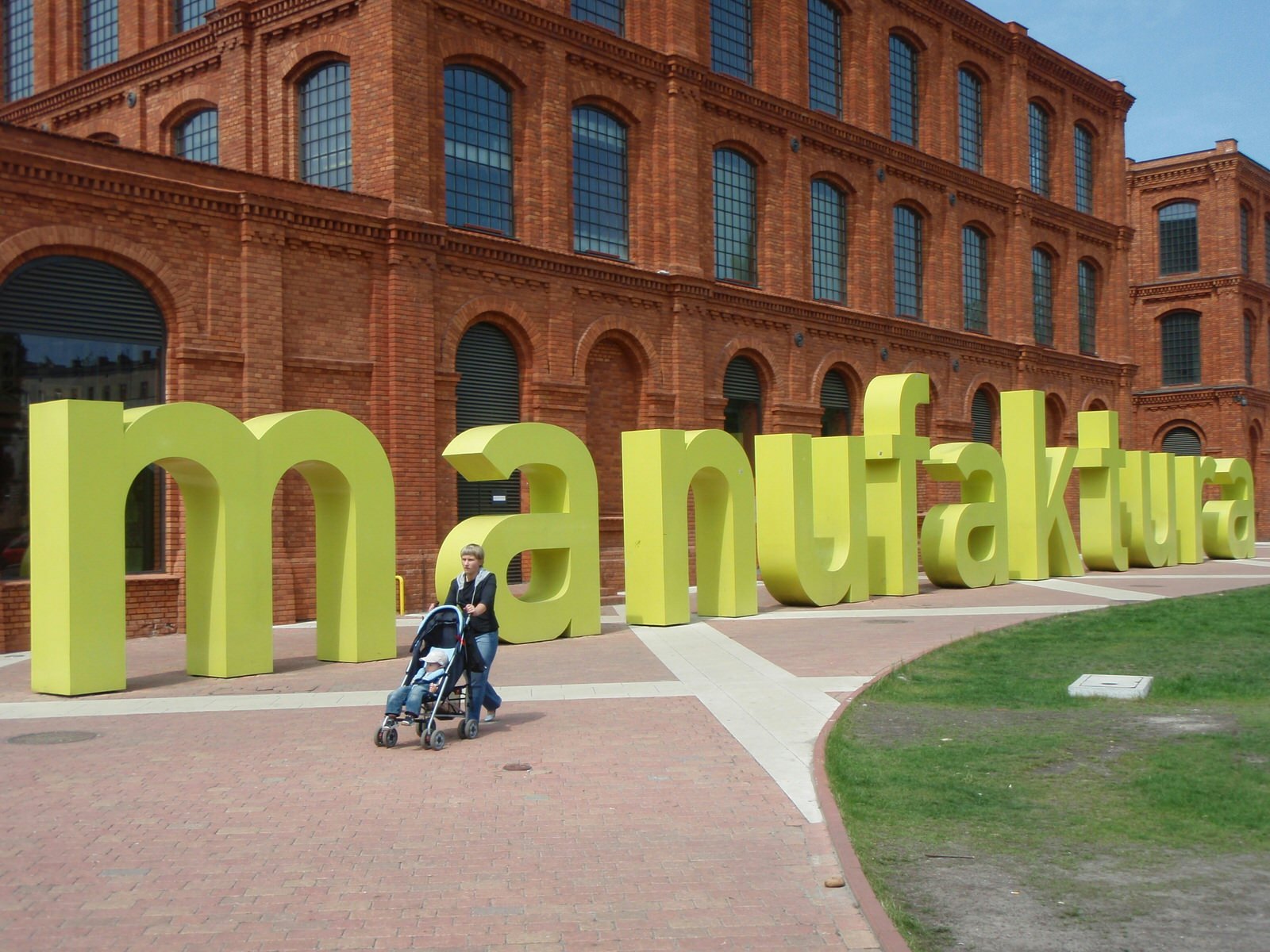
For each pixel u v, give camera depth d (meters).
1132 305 59.38
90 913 6.61
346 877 7.17
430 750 10.52
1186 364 58.19
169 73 26.75
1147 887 6.84
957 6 38.84
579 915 6.56
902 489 26.05
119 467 14.14
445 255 23.52
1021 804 8.52
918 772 9.43
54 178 18.19
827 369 33.47
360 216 22.00
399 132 22.69
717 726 11.55
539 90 25.98
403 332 22.48
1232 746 10.12
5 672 15.71
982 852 7.48
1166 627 18.70
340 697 13.41
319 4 23.80
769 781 9.41
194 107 26.67
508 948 6.11
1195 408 57.44
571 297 26.22
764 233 31.91
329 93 24.23
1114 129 47.75
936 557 27.47
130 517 19.80
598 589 19.42
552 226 26.02
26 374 18.33
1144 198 59.12
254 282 20.52
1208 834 7.77
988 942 6.09
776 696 13.17
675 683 14.10
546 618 18.45
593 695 13.31
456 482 23.67
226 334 20.23
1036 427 29.88
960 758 9.88
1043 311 43.91
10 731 11.61
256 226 20.52
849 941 6.18
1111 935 6.16
